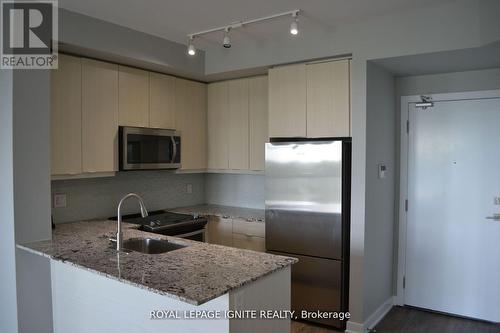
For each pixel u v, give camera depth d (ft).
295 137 11.65
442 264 11.99
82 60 10.43
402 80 12.45
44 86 8.49
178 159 12.97
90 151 10.62
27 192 8.23
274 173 11.58
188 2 8.97
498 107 11.08
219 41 12.07
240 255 7.55
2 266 8.40
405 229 12.53
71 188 11.52
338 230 10.54
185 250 7.93
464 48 8.95
